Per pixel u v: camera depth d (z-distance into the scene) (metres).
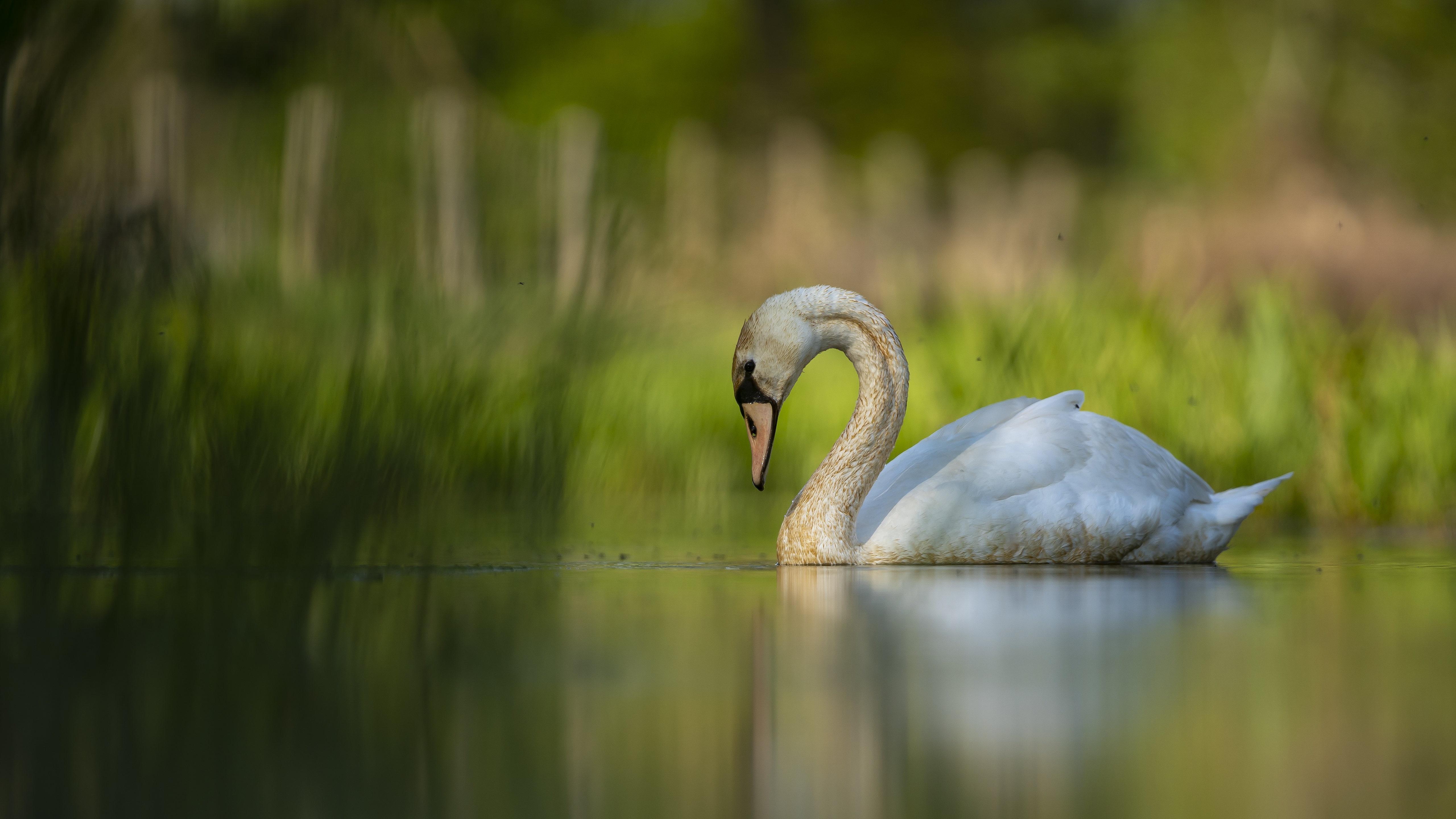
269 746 4.92
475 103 13.99
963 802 4.26
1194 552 12.42
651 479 21.67
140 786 4.41
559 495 12.96
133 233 8.70
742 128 66.94
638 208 14.43
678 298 14.77
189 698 5.71
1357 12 65.75
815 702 5.63
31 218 8.12
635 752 4.83
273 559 8.90
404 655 6.74
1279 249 38.19
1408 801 4.27
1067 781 4.47
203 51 8.95
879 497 12.51
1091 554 12.02
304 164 10.02
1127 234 42.16
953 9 74.12
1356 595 9.41
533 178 13.73
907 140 67.19
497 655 6.75
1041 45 73.75
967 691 5.83
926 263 38.94
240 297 11.06
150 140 9.12
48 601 8.15
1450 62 66.00
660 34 70.31
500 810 4.18
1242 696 5.74
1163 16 72.75
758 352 12.30
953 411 19.70
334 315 10.73
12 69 7.70
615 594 9.37
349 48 9.55
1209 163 65.00
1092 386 19.42
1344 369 19.12
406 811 4.17
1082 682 6.04
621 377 22.06
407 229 10.18
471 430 12.97
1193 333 21.02
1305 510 18.53
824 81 69.56
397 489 9.81
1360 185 60.47
